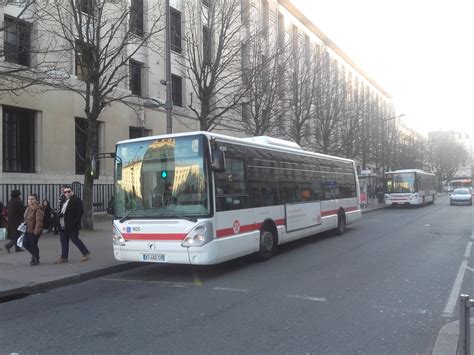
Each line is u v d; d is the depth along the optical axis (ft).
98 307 23.08
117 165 32.19
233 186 32.27
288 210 40.47
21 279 28.40
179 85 88.07
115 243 31.50
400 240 48.78
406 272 30.71
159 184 30.55
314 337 17.61
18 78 47.65
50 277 29.04
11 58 49.57
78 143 68.85
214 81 61.77
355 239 50.24
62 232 34.50
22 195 57.98
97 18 52.37
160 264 36.22
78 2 49.78
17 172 59.11
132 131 79.15
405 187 120.37
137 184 31.22
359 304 22.49
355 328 18.70
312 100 88.89
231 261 36.42
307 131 93.15
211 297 24.62
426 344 16.83
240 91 72.69
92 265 33.24
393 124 168.66
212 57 67.10
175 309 22.24
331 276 29.60
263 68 69.56
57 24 58.18
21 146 61.16
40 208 33.53
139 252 30.45
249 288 26.61
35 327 19.71
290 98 82.48
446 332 17.78
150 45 75.10
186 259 28.99
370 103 138.51
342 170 56.59
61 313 22.06
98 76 51.98
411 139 208.54
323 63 96.63
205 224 28.86
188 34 68.03
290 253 40.32
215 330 18.65
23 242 33.22
